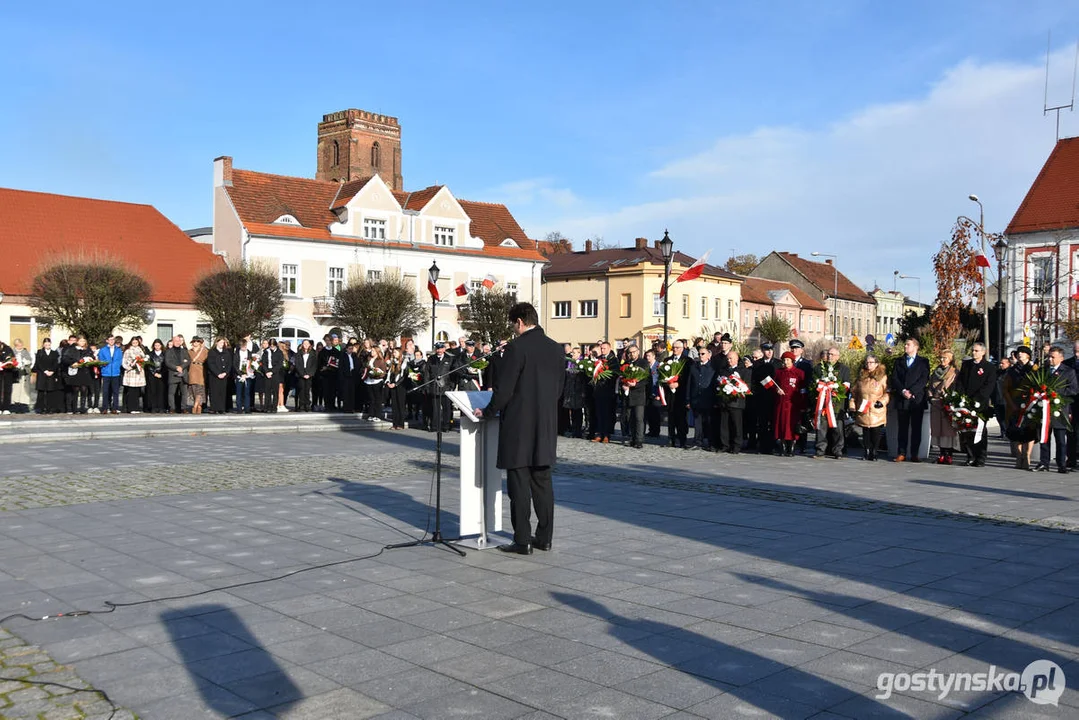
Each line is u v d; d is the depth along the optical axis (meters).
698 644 5.27
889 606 6.04
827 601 6.16
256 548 7.86
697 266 21.14
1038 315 36.44
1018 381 14.05
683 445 16.89
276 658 5.05
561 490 11.39
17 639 5.38
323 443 17.64
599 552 7.73
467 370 19.52
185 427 19.75
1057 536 8.41
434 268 26.67
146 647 5.24
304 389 24.11
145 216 48.47
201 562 7.33
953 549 7.82
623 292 59.25
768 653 5.10
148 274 44.50
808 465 14.33
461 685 4.63
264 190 50.62
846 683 4.64
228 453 15.55
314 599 6.24
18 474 12.56
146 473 12.72
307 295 49.53
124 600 6.21
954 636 5.39
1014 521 9.20
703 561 7.38
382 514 9.53
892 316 96.62
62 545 7.96
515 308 7.69
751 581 6.71
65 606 6.06
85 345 22.39
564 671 4.83
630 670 4.84
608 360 18.06
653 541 8.18
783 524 9.02
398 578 6.82
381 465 13.89
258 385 24.42
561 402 19.12
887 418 15.50
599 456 15.47
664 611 5.94
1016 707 4.32
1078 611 5.91
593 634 5.46
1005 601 6.14
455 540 8.20
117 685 4.64
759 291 72.44
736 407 15.84
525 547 7.62
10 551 7.72
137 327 33.66
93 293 31.81
